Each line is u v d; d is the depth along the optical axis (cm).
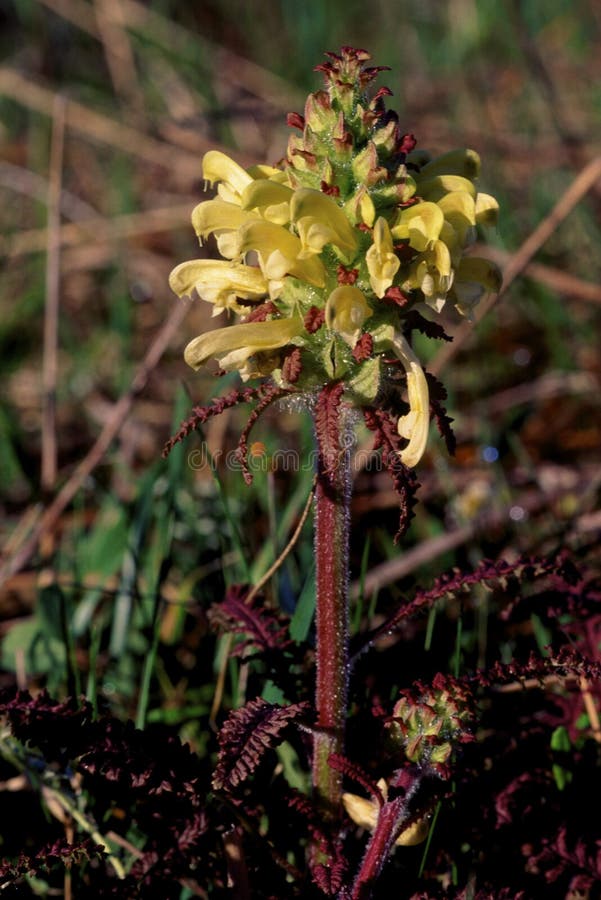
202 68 87
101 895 31
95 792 34
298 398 31
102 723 32
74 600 45
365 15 104
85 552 46
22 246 70
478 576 33
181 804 32
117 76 91
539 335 61
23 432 58
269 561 41
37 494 46
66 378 61
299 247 30
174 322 46
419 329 31
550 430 54
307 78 89
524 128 79
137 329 67
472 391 57
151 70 89
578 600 36
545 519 47
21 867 31
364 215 30
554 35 95
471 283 31
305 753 34
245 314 31
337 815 33
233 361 30
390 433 30
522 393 56
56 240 48
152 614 38
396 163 31
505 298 63
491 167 69
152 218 69
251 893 32
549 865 33
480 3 91
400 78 88
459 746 32
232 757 30
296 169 30
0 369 62
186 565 46
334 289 30
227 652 37
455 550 45
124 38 88
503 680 31
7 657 43
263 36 102
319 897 32
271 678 34
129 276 70
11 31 106
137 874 31
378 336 30
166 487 43
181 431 31
